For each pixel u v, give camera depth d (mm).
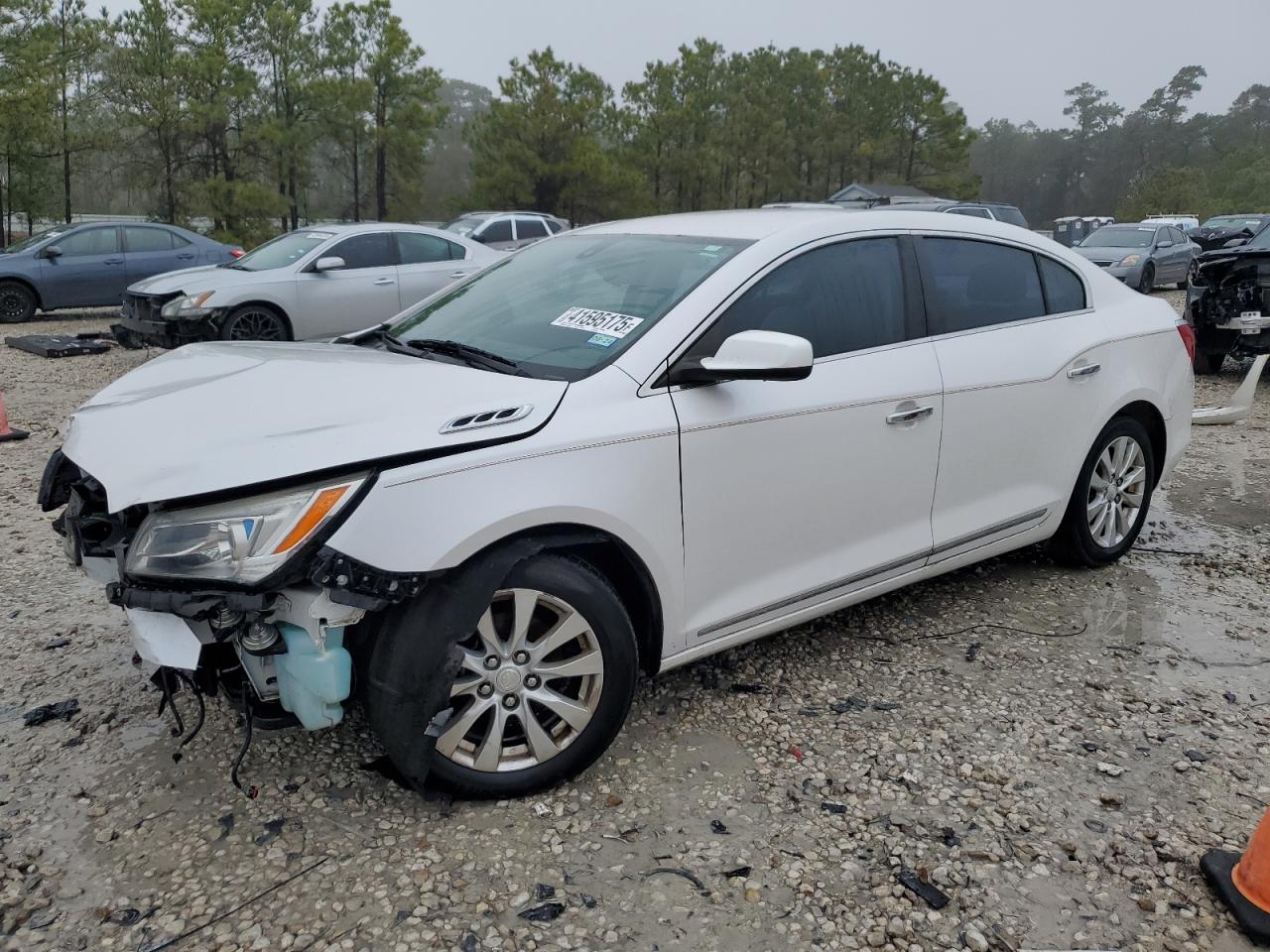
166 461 2611
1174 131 119500
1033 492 4211
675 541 3035
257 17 33469
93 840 2688
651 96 42031
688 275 3336
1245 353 10266
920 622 4172
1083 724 3365
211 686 2680
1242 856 2568
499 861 2625
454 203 39438
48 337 12734
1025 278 4254
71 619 4090
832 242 3570
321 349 3598
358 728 3250
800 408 3281
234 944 2326
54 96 27594
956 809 2881
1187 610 4344
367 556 2502
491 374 3039
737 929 2408
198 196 31422
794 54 57438
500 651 2781
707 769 3066
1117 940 2400
